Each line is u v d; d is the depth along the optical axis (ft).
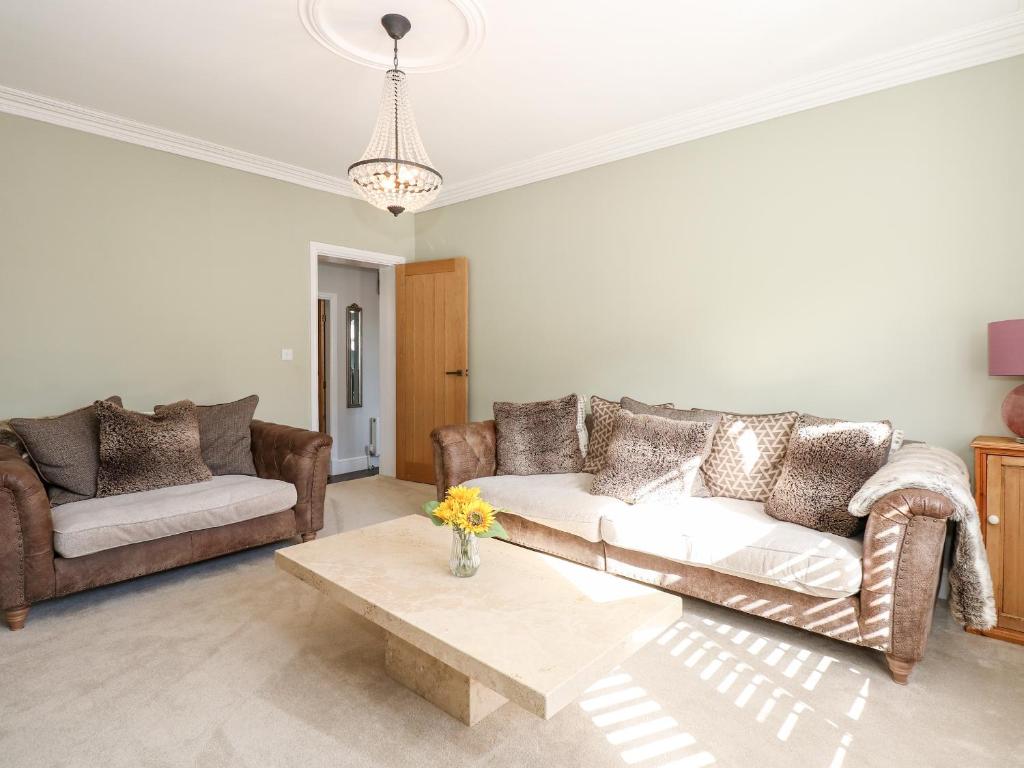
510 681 4.20
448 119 11.38
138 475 9.33
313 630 7.36
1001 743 5.24
